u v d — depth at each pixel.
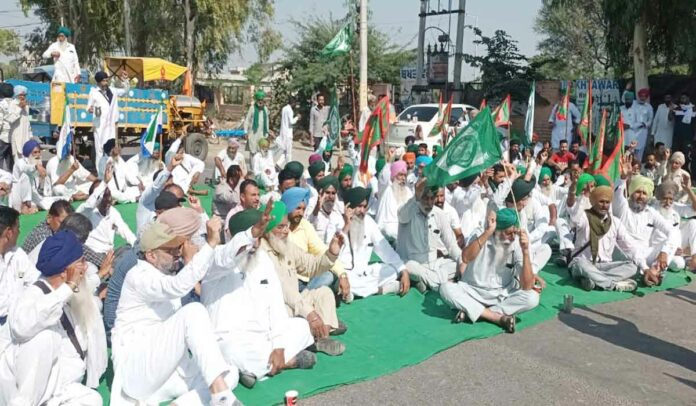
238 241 4.14
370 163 10.79
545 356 5.34
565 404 4.50
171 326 3.76
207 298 4.59
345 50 14.41
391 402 4.43
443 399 4.51
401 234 7.10
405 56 28.69
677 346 5.66
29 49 32.72
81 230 4.94
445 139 11.65
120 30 29.48
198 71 30.20
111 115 11.52
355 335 5.63
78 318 3.96
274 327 4.69
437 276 6.71
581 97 18.56
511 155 11.65
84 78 17.14
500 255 6.03
